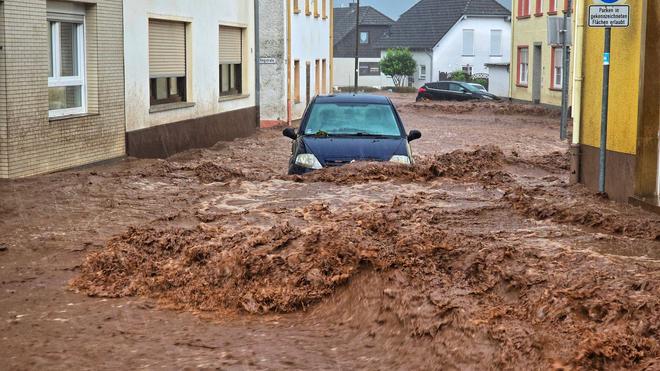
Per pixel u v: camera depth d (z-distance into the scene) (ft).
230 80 108.68
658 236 35.27
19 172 57.06
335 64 386.73
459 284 26.96
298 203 46.11
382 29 390.83
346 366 22.70
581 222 39.22
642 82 43.50
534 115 166.91
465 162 68.08
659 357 19.69
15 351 23.84
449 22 330.54
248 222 40.09
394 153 55.93
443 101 207.00
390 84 363.56
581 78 50.90
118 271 31.73
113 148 71.05
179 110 86.69
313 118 59.21
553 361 20.12
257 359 23.25
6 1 55.11
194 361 23.06
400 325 24.75
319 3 173.37
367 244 30.63
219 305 28.66
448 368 21.54
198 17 91.76
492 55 332.19
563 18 102.42
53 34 62.85
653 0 43.11
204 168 60.75
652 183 43.93
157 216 43.52
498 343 21.70
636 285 24.66
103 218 42.75
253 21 113.80
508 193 47.21
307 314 27.86
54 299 29.32
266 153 88.22
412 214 41.45
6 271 32.83
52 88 62.90
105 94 69.10
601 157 46.39
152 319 27.32
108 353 23.75
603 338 20.47
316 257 30.22
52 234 38.73
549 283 25.81
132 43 74.13
